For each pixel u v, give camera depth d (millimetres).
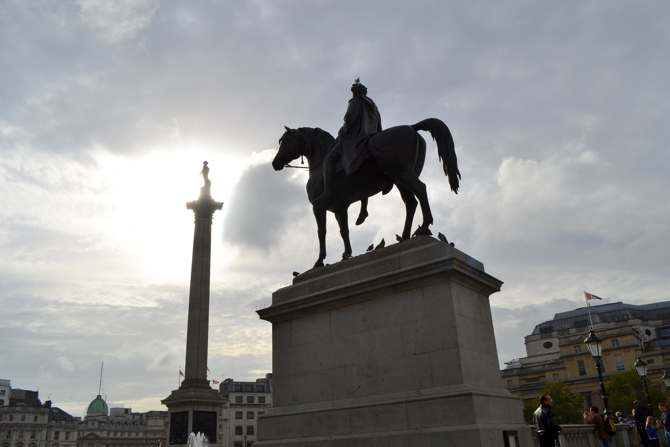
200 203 44094
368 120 10055
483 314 8422
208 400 37469
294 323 9648
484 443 6664
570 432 11492
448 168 9203
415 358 7820
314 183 10648
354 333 8680
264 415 9359
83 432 137625
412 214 9750
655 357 78875
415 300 8086
